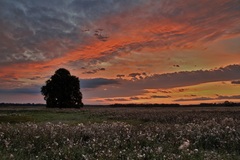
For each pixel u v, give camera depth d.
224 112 43.22
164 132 16.75
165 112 47.66
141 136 14.84
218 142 14.27
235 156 11.41
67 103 90.06
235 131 15.98
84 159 10.55
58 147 12.62
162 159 10.67
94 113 49.94
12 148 11.96
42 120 34.16
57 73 90.69
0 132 14.92
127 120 33.88
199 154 11.45
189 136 15.77
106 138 14.75
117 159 10.55
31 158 10.55
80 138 15.07
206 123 23.12
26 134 14.60
